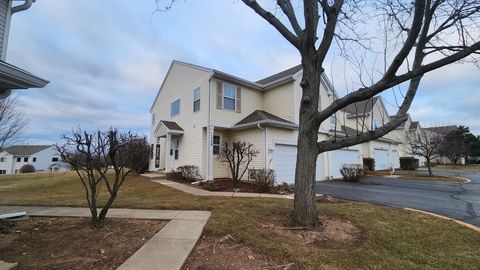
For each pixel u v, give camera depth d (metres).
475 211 6.82
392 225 5.06
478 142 38.53
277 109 14.60
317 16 5.53
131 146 8.49
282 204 6.72
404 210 6.61
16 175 17.88
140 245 3.80
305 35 5.00
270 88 15.11
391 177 16.86
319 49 5.17
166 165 15.77
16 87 4.44
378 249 3.82
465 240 4.30
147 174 15.85
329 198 8.44
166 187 10.50
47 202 7.08
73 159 5.55
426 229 4.86
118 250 3.61
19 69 3.96
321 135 15.38
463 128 40.09
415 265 3.32
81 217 5.46
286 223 5.01
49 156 48.25
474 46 3.96
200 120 13.45
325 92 16.11
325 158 15.20
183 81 15.74
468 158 38.66
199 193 8.89
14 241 3.96
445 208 7.18
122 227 4.73
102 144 5.12
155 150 18.36
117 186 5.19
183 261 3.20
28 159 45.94
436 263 3.40
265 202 6.98
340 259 3.40
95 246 3.76
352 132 19.70
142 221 5.16
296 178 5.05
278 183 12.04
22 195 8.66
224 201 7.07
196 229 4.58
